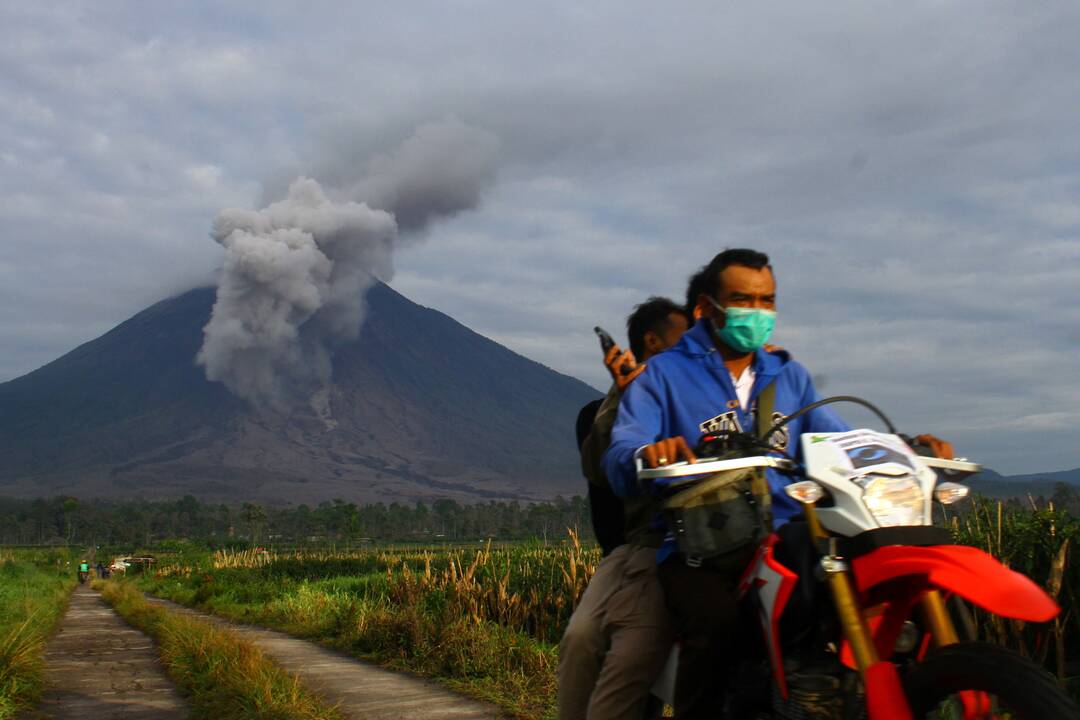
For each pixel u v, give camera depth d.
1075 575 6.52
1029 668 2.44
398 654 11.50
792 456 3.58
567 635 3.92
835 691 2.85
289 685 7.96
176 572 59.47
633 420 3.63
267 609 20.94
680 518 3.27
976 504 7.28
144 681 10.00
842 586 2.79
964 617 2.89
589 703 3.76
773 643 2.99
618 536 4.28
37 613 17.44
